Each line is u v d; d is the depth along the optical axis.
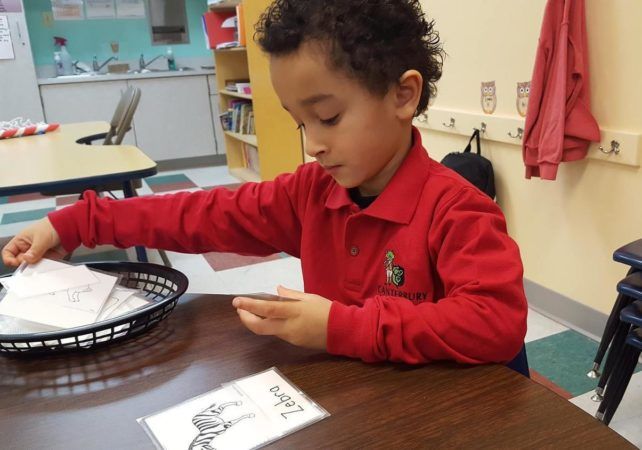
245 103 4.64
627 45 1.59
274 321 0.58
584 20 1.67
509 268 0.59
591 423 0.45
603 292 1.84
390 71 0.59
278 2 0.62
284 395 0.52
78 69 5.22
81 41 5.28
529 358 1.78
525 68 1.93
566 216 1.92
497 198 2.20
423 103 0.67
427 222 0.67
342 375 0.54
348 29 0.56
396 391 0.51
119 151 2.13
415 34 0.63
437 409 0.48
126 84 4.95
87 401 0.54
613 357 1.40
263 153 4.00
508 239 0.62
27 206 4.11
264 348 0.61
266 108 3.93
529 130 1.81
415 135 0.70
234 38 4.66
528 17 1.88
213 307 0.74
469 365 0.55
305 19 0.57
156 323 0.68
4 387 0.57
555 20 1.69
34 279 0.73
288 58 0.57
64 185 1.62
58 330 0.63
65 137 2.60
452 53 2.28
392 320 0.55
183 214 0.84
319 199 0.79
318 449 0.44
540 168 1.79
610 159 1.69
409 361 0.55
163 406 0.52
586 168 1.81
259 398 0.51
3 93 4.59
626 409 1.48
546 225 2.01
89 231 0.82
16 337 0.59
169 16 5.48
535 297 2.12
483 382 0.52
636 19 1.55
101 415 0.51
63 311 0.67
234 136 4.71
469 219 0.62
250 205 0.84
